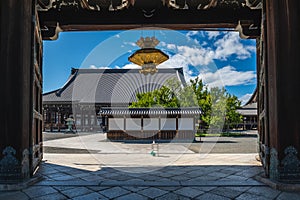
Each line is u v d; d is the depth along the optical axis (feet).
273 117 13.51
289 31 13.37
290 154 12.85
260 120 20.75
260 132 20.94
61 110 119.14
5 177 12.78
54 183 13.56
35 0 15.06
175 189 12.41
